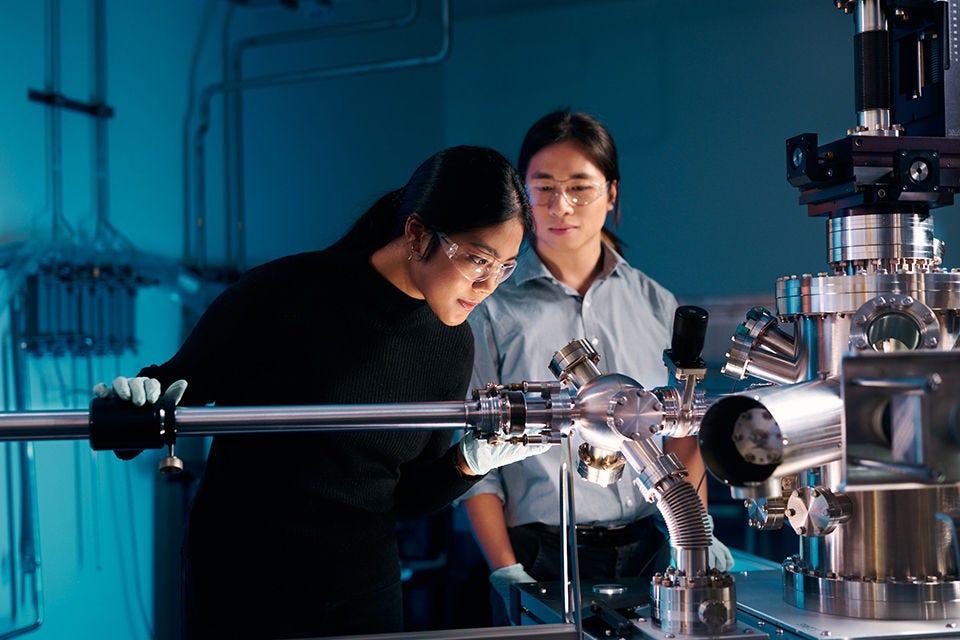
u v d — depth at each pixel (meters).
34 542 3.04
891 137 0.99
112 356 3.46
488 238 1.19
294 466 1.37
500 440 0.98
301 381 1.37
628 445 0.98
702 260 4.64
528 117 5.03
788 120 4.49
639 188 4.77
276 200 4.23
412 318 1.38
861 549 1.01
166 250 3.71
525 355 1.89
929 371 0.75
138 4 3.62
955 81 1.06
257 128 4.14
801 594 1.06
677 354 0.98
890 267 1.01
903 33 1.14
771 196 4.51
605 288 1.96
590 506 1.76
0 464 2.97
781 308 1.06
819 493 1.01
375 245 1.41
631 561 1.76
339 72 3.94
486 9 5.02
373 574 1.46
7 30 3.09
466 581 3.46
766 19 4.53
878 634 0.94
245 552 1.40
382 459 1.41
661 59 4.73
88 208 3.39
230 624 1.40
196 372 1.32
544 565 1.76
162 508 3.64
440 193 1.21
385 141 4.91
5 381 3.03
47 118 3.23
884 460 0.75
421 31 5.14
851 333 0.94
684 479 0.98
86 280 3.21
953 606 0.99
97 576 3.35
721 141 4.61
